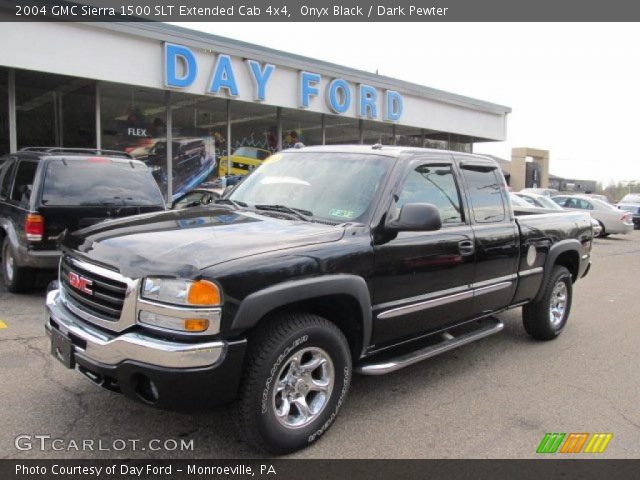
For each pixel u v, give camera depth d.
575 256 6.36
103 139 12.59
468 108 21.69
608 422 4.11
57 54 10.89
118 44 11.72
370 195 4.01
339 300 3.63
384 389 4.57
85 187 6.94
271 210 4.21
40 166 6.74
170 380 2.89
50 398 4.03
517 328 6.68
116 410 3.88
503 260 5.03
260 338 3.23
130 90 12.73
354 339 3.85
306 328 3.35
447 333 4.80
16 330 5.60
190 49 12.75
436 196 4.46
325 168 4.46
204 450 3.41
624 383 4.93
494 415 4.14
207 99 13.94
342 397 3.67
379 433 3.77
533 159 36.38
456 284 4.50
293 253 3.33
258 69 14.04
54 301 3.69
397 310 3.97
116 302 3.11
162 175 13.70
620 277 11.18
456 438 3.75
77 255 3.48
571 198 21.38
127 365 2.97
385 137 19.59
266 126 15.88
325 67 15.66
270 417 3.24
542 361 5.46
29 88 11.66
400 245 3.95
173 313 2.92
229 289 2.99
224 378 3.00
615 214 20.31
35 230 6.54
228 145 15.05
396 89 18.14
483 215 4.93
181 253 3.08
